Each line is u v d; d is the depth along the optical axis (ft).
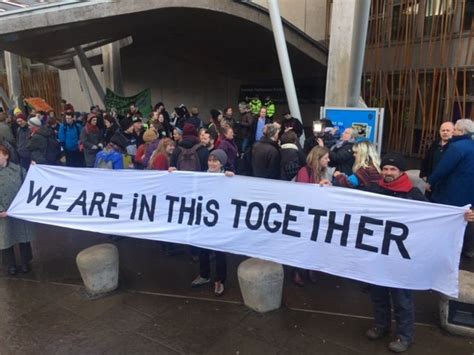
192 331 12.60
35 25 32.30
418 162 40.96
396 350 11.26
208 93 79.15
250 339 12.12
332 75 30.63
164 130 29.91
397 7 45.44
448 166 15.28
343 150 16.66
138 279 16.11
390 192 11.83
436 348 11.48
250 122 30.01
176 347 11.85
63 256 18.60
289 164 15.46
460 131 15.37
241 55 63.62
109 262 14.93
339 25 29.73
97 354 11.63
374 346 11.66
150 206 14.90
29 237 16.58
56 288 15.57
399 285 11.37
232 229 13.82
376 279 11.70
